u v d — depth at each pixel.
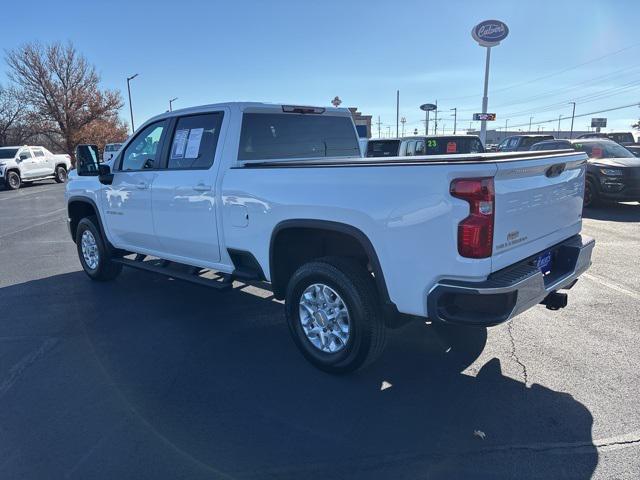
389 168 3.23
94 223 6.41
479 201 2.94
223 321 5.08
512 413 3.28
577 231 4.19
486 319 3.01
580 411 3.28
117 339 4.66
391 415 3.30
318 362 3.91
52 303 5.76
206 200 4.59
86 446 3.04
